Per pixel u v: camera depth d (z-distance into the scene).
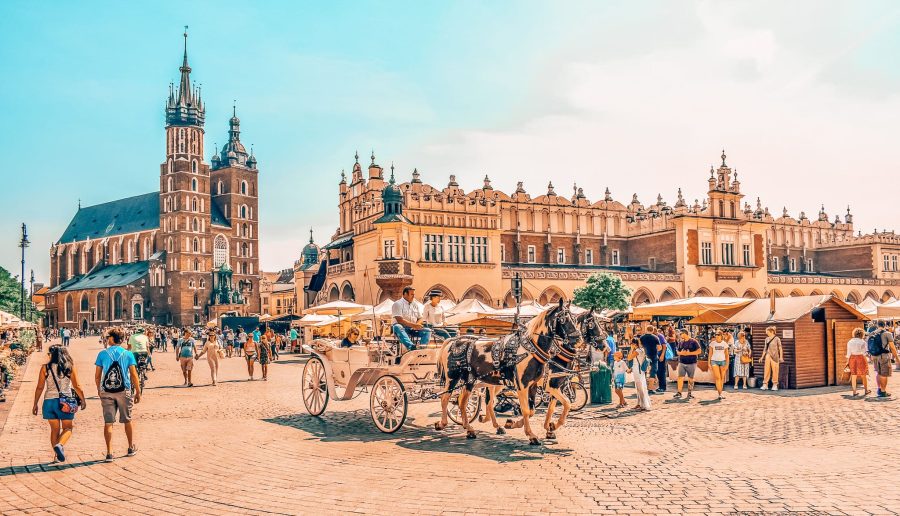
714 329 32.31
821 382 24.52
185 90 145.50
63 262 179.00
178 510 9.17
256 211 159.75
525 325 13.60
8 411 19.38
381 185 65.75
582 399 21.22
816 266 98.75
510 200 74.19
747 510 8.73
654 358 23.28
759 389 24.09
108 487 10.38
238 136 163.38
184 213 142.12
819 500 9.13
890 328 41.03
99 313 148.62
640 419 17.23
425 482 10.34
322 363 17.23
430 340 15.95
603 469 11.06
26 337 48.41
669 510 8.80
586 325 13.52
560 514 8.69
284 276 179.00
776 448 12.94
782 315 24.73
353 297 65.00
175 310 139.62
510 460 11.84
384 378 15.08
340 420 17.08
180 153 143.50
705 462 11.57
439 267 60.50
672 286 73.00
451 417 16.84
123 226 167.38
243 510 9.11
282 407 20.02
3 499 9.79
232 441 14.00
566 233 77.94
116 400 12.27
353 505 9.21
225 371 36.44
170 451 12.95
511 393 16.48
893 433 14.42
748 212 79.88
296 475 10.95
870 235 91.69
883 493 9.44
